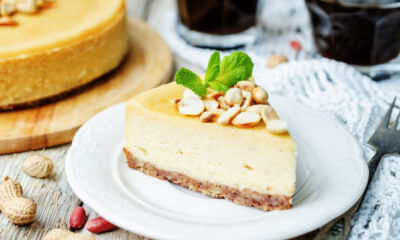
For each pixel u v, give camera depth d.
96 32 0.61
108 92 0.62
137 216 0.47
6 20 0.61
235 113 0.49
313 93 0.60
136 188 0.51
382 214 0.48
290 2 0.79
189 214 0.49
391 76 0.65
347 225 0.48
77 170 0.50
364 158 0.52
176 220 0.47
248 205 0.50
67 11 0.65
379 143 0.54
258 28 0.74
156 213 0.48
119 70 0.65
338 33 0.63
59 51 0.59
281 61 0.65
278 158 0.48
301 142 0.54
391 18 0.61
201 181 0.51
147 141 0.52
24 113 0.59
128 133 0.52
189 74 0.51
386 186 0.50
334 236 0.47
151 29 0.73
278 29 0.74
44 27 0.61
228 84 0.52
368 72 0.65
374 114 0.58
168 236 0.45
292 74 0.62
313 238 0.48
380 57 0.64
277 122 0.49
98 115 0.56
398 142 0.54
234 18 0.69
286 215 0.47
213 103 0.51
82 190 0.48
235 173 0.50
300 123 0.56
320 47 0.66
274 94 0.59
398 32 0.62
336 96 0.59
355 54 0.64
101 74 0.63
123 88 0.63
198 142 0.50
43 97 0.60
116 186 0.50
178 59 0.70
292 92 0.61
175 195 0.50
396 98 0.58
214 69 0.52
